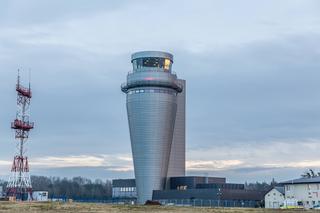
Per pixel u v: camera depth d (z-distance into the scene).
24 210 91.94
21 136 178.62
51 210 93.69
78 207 103.19
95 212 91.88
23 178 177.62
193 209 107.81
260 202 198.00
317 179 173.62
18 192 176.75
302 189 173.12
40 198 189.38
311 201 169.75
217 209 112.12
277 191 182.75
